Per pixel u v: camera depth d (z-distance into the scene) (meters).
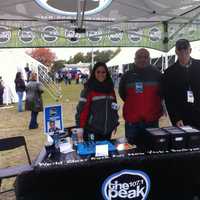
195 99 3.72
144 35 6.31
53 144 2.94
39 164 2.62
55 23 5.17
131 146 3.02
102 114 3.64
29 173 2.53
